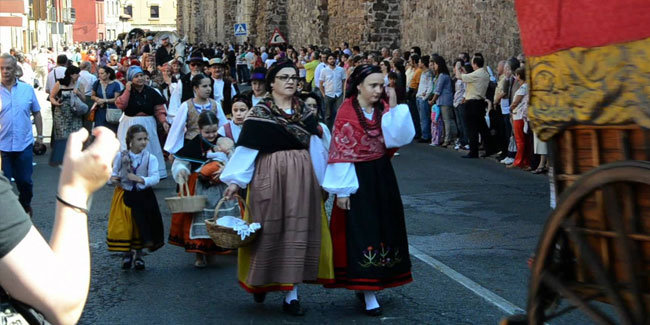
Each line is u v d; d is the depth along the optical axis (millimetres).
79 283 2145
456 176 12828
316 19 34469
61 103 13484
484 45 18812
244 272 5969
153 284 6922
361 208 5836
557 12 3453
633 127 3242
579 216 3416
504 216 9586
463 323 5707
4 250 2037
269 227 5781
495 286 6641
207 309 6184
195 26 75125
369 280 5816
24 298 2080
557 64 3479
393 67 18641
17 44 48125
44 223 9438
